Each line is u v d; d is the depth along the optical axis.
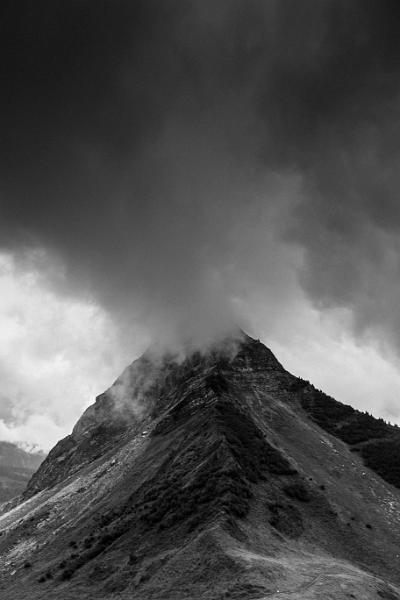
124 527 132.25
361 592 89.81
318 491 144.12
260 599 81.69
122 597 99.69
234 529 111.25
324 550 116.19
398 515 144.38
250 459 151.75
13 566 146.38
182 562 102.44
